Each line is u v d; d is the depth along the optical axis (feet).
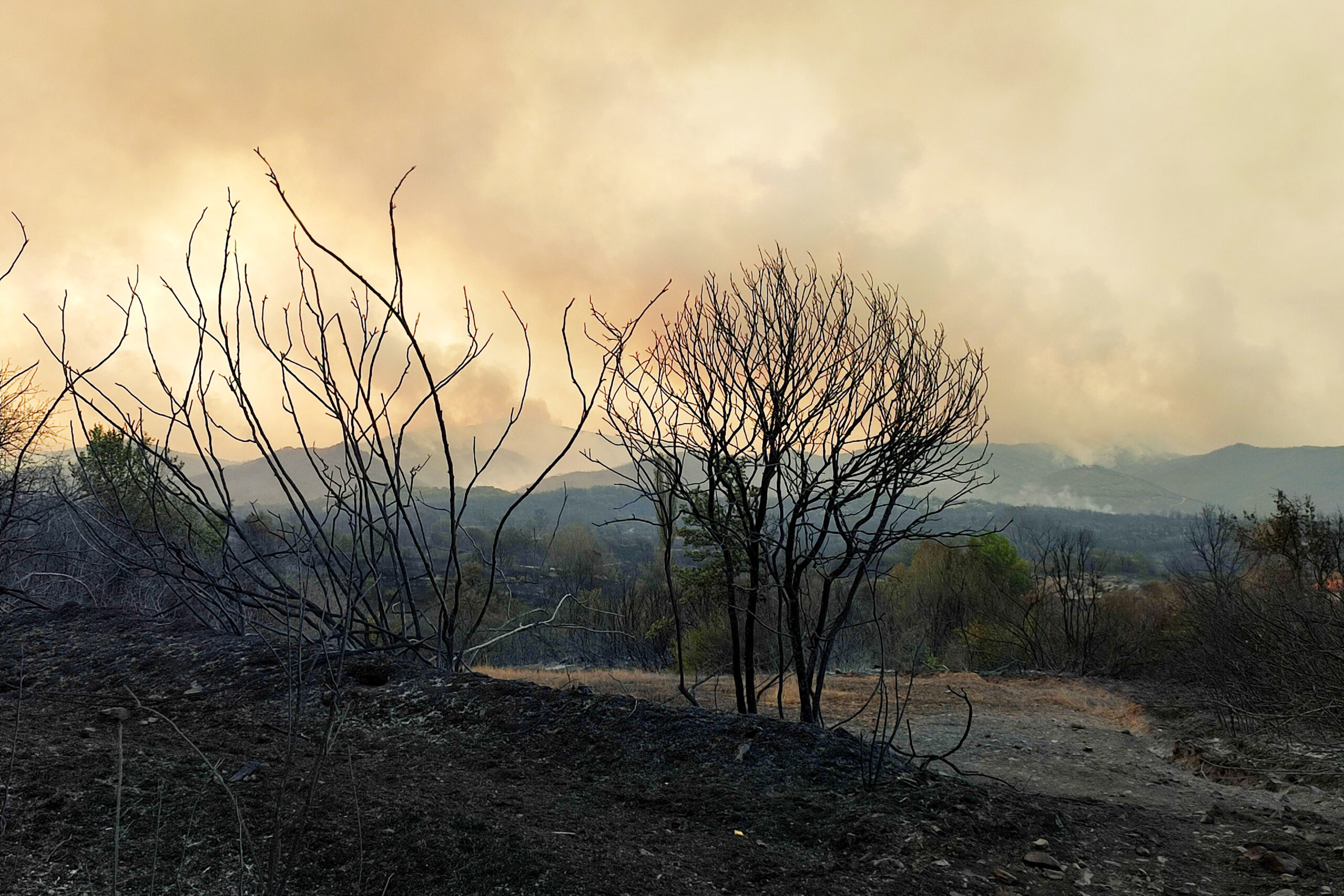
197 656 19.07
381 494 18.76
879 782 14.75
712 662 57.11
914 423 21.38
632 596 78.28
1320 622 29.40
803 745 15.87
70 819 9.44
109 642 20.21
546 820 11.71
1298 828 15.57
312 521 16.26
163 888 8.32
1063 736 34.30
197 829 9.64
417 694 17.43
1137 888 11.80
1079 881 11.81
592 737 15.79
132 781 10.75
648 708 17.06
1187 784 24.88
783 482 21.81
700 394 21.97
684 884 10.19
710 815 12.89
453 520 20.07
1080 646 62.44
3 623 21.84
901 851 11.98
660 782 14.26
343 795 11.31
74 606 23.36
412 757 14.43
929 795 14.12
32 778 10.35
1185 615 54.39
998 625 71.26
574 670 55.01
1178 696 46.19
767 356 21.53
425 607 23.41
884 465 21.38
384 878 9.21
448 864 9.68
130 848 9.04
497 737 15.72
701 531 36.42
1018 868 12.01
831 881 10.81
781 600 22.77
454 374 18.80
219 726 14.93
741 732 16.12
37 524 24.32
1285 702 30.45
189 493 19.19
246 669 18.11
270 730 14.90
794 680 48.16
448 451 19.69
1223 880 12.42
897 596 81.20
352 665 18.56
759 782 14.38
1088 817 14.93
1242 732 33.53
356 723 16.03
